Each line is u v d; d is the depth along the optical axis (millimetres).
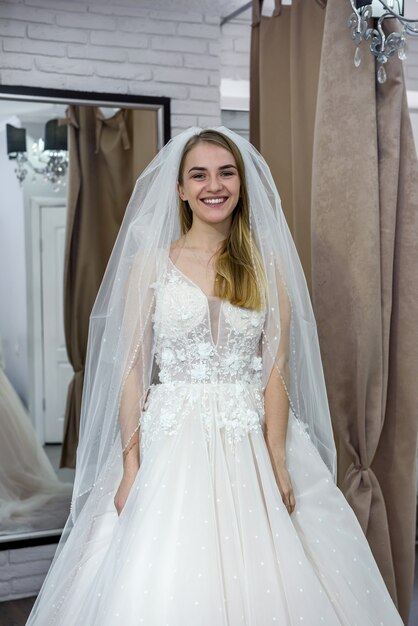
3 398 3998
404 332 2910
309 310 2740
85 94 3965
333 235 2930
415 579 3645
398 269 2908
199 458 2369
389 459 2977
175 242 2666
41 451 4051
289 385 2637
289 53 3611
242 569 2236
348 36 2848
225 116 4535
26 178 3961
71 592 2436
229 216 2650
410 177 2877
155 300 2572
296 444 2592
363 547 2504
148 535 2248
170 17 4125
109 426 2594
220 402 2477
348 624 2279
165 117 4094
